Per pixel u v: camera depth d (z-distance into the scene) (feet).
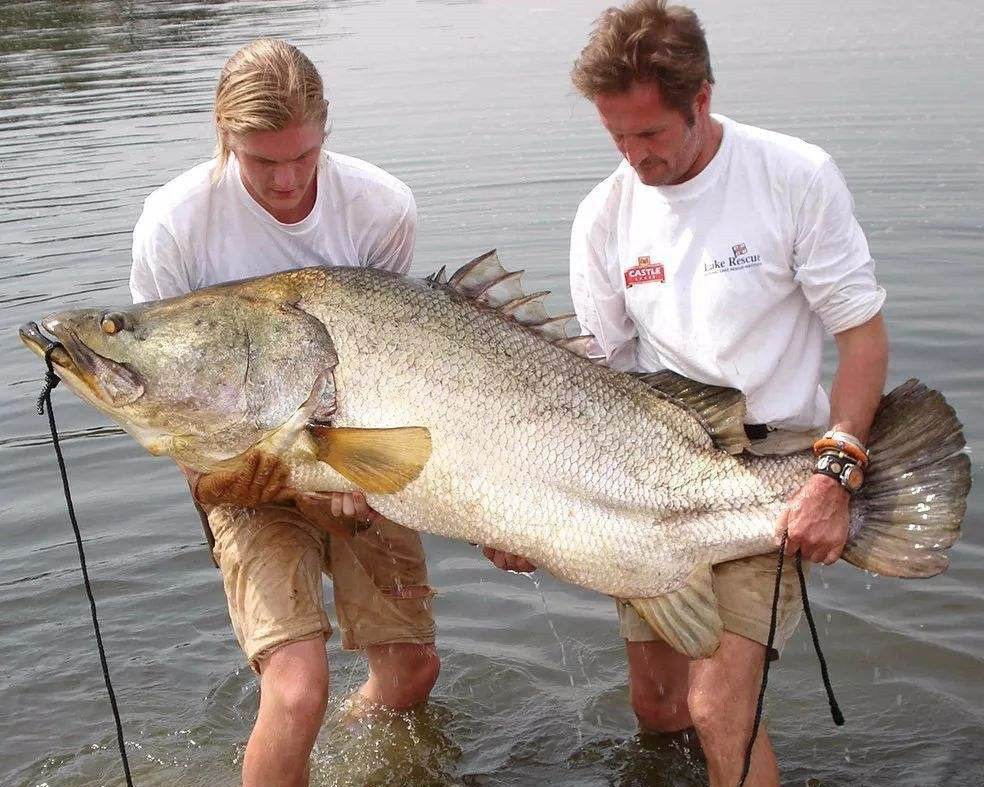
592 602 18.34
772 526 12.71
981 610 17.21
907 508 12.49
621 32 12.10
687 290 13.23
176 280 13.76
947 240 28.96
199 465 12.87
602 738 15.53
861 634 16.93
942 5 63.77
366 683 16.44
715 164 12.93
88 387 12.51
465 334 12.71
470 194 33.86
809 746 14.97
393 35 64.85
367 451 12.15
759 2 68.74
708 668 12.67
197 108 46.62
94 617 12.67
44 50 63.93
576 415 12.77
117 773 15.16
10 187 37.52
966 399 21.94
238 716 16.19
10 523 20.42
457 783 14.94
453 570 19.20
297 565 13.50
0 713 16.28
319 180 13.79
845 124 38.32
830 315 12.91
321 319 12.60
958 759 14.53
